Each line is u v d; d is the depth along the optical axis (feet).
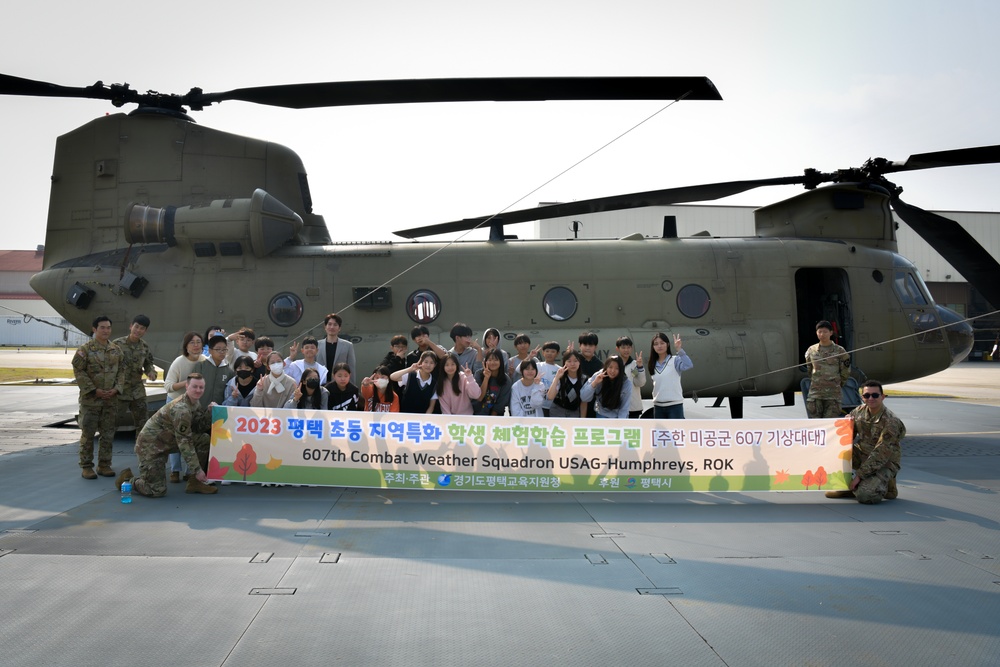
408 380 24.79
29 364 116.06
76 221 38.78
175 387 24.73
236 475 23.45
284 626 12.81
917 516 21.26
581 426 23.27
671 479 23.36
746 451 23.47
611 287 36.70
